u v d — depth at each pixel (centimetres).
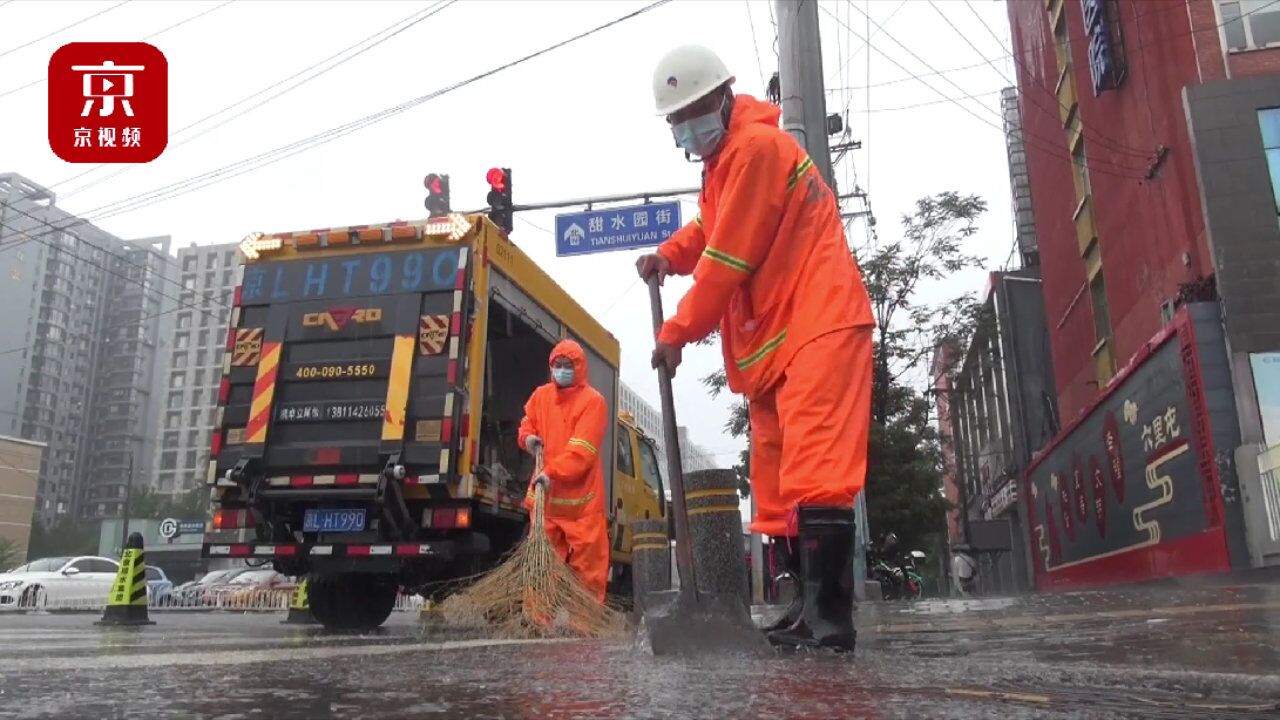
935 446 2088
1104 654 221
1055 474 1933
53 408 7956
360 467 593
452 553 581
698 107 265
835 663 202
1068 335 1997
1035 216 2234
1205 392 1095
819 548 229
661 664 204
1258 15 1240
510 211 1235
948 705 139
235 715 134
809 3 947
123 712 137
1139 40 1390
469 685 169
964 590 2252
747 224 250
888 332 1972
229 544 613
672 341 255
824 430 232
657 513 981
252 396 624
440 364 600
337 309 626
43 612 1561
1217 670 180
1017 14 2239
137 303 8744
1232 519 1055
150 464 8931
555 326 765
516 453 810
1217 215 1135
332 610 647
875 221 1973
